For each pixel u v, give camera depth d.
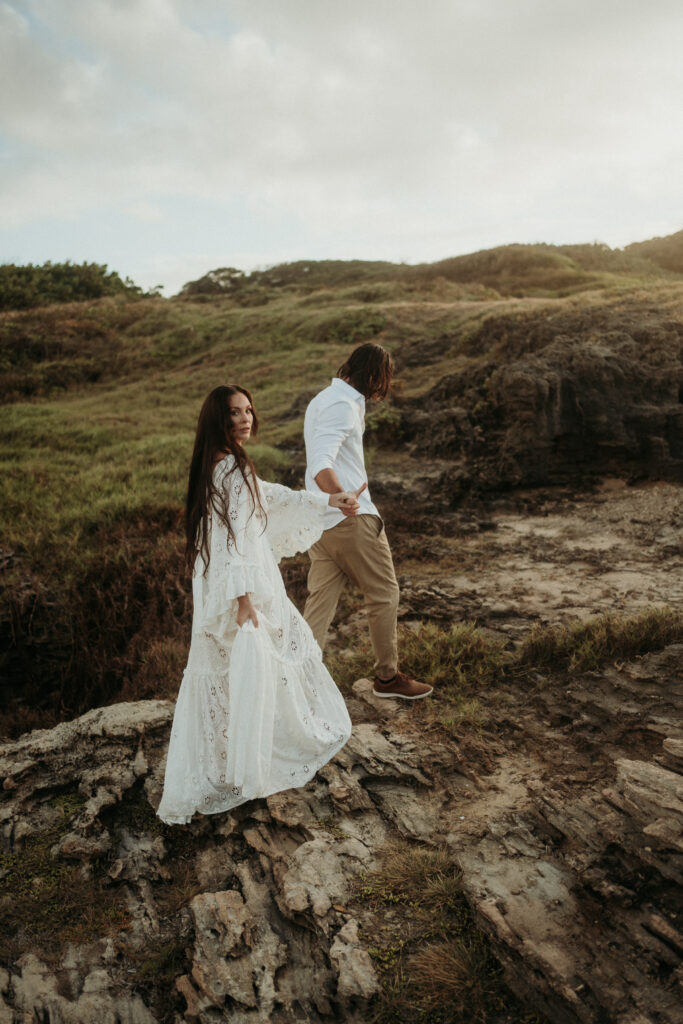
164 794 2.57
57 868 2.57
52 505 7.84
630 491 7.27
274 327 23.08
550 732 3.03
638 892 2.03
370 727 3.21
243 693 2.41
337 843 2.49
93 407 16.28
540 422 7.61
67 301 35.22
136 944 2.24
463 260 43.41
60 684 5.76
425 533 6.43
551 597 4.59
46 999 2.02
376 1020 1.86
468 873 2.22
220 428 2.48
